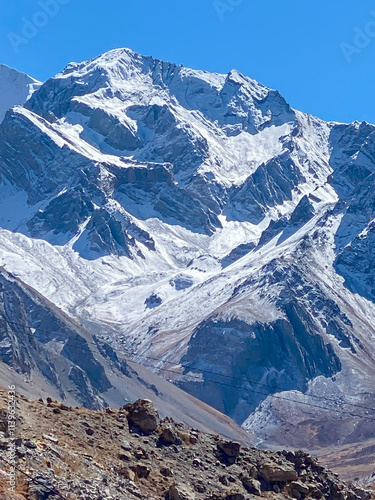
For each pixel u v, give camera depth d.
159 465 53.44
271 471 56.84
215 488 53.31
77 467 48.31
